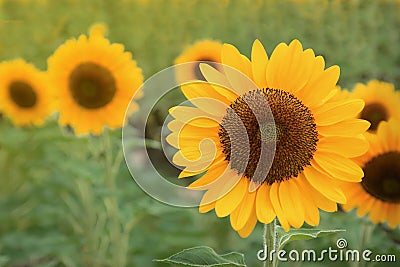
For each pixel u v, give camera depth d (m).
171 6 4.22
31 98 2.89
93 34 2.47
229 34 4.00
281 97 1.75
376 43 3.58
